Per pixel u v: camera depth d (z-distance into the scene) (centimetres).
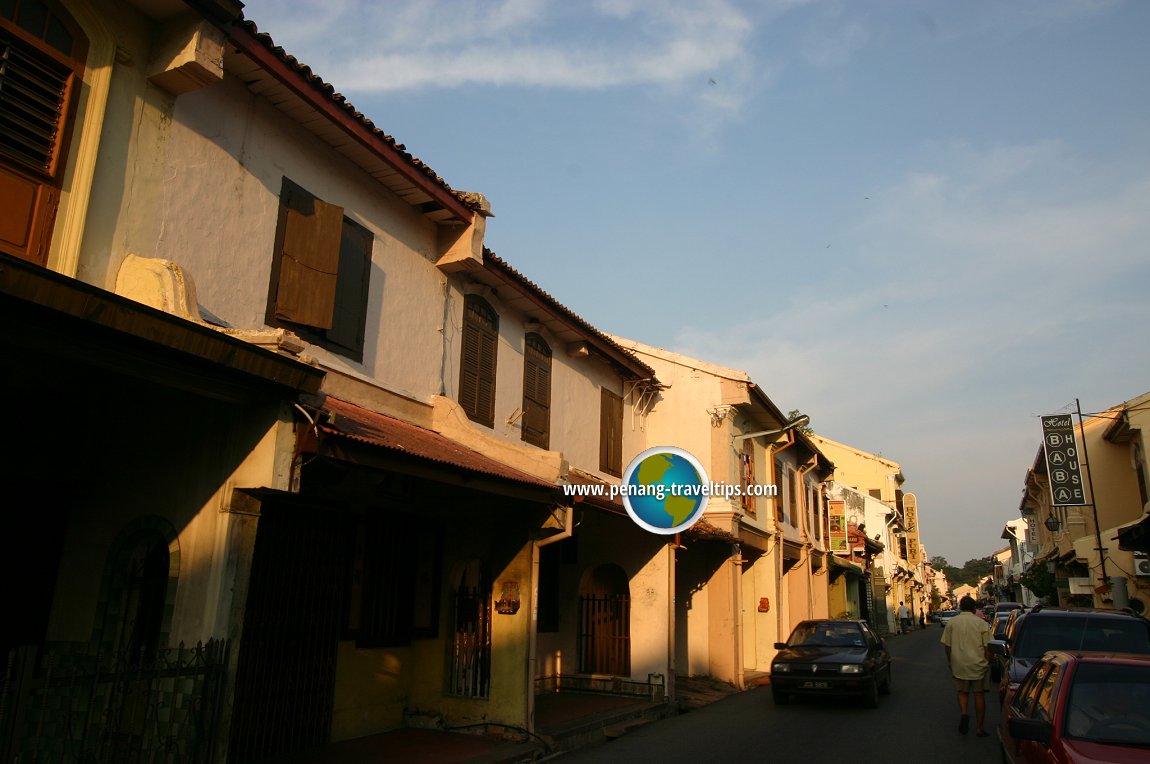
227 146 780
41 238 605
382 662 987
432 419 1054
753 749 997
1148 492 2219
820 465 2877
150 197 695
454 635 1044
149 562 696
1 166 586
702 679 1756
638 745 1031
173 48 697
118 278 656
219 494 638
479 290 1197
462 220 1089
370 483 945
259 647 796
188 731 584
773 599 2102
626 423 1752
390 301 1002
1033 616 1085
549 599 1503
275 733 810
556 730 1030
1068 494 2572
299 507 862
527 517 1019
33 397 696
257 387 622
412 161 973
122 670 536
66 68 636
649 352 1903
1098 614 1062
